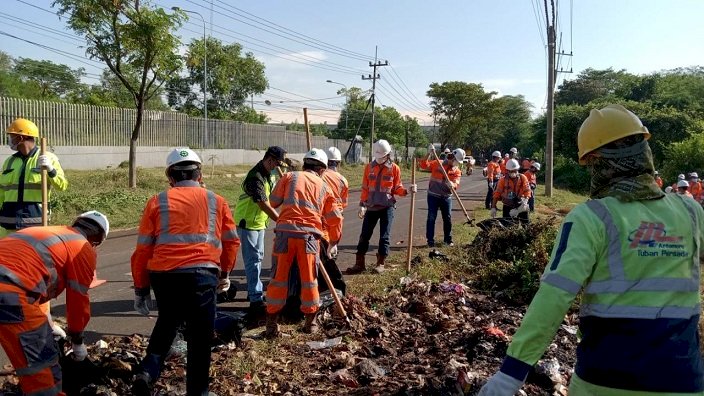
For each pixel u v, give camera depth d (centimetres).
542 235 823
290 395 414
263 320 598
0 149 1830
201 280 395
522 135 8794
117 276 809
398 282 757
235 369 457
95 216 397
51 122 2088
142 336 549
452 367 439
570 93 7562
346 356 481
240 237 616
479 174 4956
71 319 382
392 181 834
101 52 1542
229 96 4862
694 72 6638
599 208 216
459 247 981
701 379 209
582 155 234
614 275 209
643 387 202
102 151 2267
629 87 6084
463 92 6638
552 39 2412
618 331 207
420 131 6988
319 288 633
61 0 1466
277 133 3706
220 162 3020
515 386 207
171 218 397
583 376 217
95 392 399
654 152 4028
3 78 4078
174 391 415
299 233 543
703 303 571
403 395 398
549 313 207
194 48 1664
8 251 337
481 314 640
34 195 571
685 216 221
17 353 329
